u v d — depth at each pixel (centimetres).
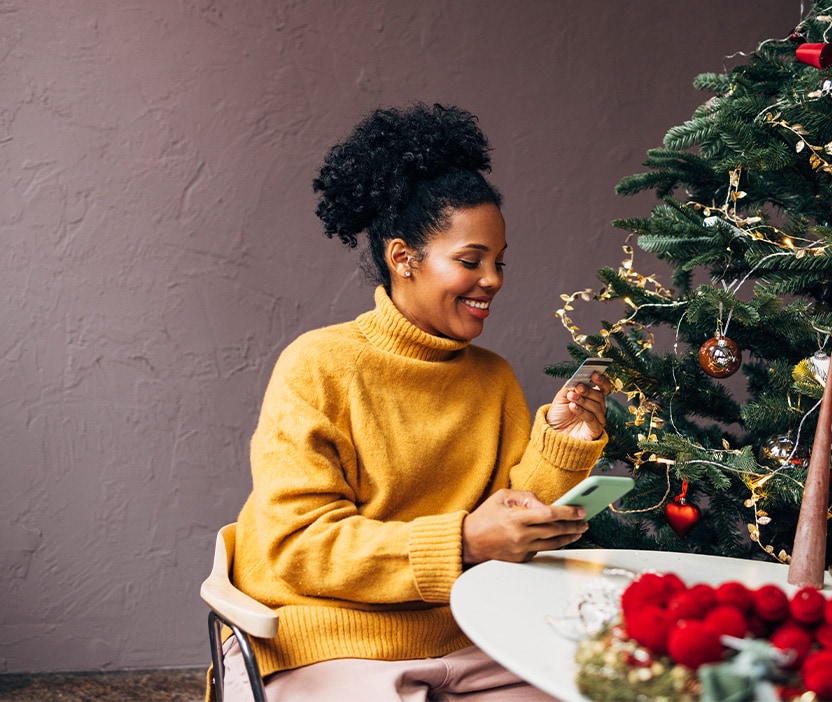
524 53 247
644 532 180
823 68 149
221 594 124
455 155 150
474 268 144
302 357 144
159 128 231
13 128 225
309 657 131
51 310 230
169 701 225
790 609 90
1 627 232
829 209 167
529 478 147
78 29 227
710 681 75
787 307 152
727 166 155
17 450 230
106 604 237
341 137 239
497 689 134
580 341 168
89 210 230
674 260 172
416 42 242
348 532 130
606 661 80
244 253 237
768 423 157
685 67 254
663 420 176
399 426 145
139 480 236
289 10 236
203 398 238
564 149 250
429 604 140
